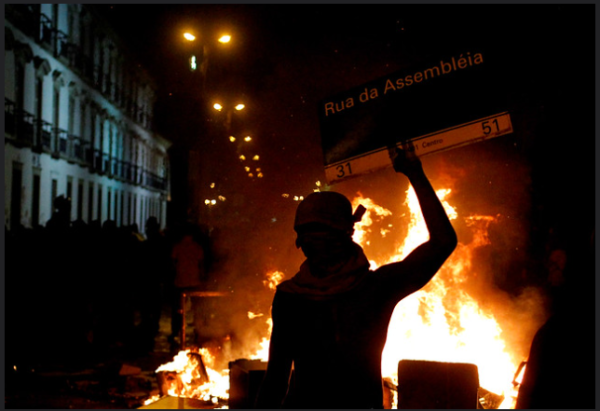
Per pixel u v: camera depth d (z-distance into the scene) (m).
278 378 2.35
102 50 40.62
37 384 7.64
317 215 2.33
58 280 10.53
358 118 2.71
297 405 2.28
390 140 2.64
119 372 7.99
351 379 2.24
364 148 2.69
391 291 2.29
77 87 35.41
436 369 3.44
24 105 26.78
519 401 2.11
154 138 62.16
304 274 2.40
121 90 47.03
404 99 2.65
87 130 38.09
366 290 2.30
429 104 2.62
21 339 10.15
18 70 26.44
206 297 8.52
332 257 2.35
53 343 10.34
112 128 45.12
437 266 2.30
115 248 11.65
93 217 40.25
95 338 11.14
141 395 7.11
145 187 58.16
